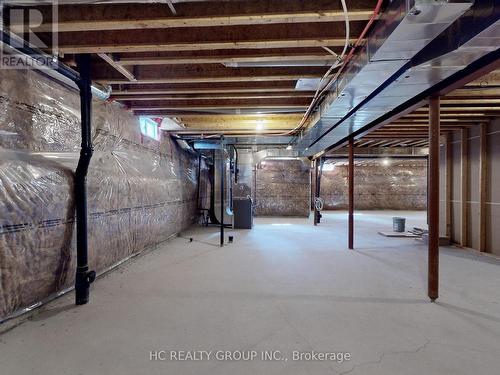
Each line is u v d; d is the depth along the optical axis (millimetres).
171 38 2025
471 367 1515
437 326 1938
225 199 6969
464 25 1539
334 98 2580
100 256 2881
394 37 1520
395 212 10867
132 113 3656
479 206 4203
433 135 2406
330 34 1940
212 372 1465
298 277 2943
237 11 1691
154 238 4289
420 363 1545
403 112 2953
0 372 1450
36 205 2068
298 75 2555
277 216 9398
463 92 2900
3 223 1827
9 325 1868
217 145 5746
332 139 4336
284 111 3674
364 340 1763
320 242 4836
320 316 2074
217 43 2000
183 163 5914
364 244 4672
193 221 6781
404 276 2990
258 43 1987
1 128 1846
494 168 4027
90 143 2385
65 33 2076
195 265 3381
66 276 2400
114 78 2654
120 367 1498
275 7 1676
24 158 2004
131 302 2299
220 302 2311
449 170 4820
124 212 3369
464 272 3146
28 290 2018
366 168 11797
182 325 1936
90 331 1851
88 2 1563
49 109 2256
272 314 2104
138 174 3744
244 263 3477
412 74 1934
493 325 1955
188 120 4555
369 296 2443
